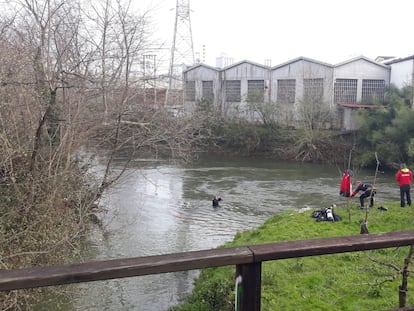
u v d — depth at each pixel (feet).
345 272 26.78
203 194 69.15
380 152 92.53
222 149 113.91
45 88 32.27
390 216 42.96
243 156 111.04
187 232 48.55
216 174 86.58
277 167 95.96
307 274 26.96
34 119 32.71
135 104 45.88
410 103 98.02
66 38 41.42
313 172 89.97
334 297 23.50
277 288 25.11
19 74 32.04
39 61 32.76
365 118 99.45
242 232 44.50
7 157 26.63
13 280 5.41
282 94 119.85
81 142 40.68
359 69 113.80
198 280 31.78
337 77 112.78
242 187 74.59
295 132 108.06
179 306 26.78
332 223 41.16
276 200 65.10
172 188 73.26
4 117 30.30
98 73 41.27
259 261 6.53
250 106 115.44
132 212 56.08
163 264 6.05
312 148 103.35
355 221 41.47
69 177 35.45
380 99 110.63
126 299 30.17
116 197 62.39
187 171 88.89
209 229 49.98
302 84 116.26
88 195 39.06
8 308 25.17
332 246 6.92
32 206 28.76
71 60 38.83
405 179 49.21
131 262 6.03
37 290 28.09
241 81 126.62
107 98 42.96
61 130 36.32
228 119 118.21
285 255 6.64
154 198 65.46
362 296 23.30
